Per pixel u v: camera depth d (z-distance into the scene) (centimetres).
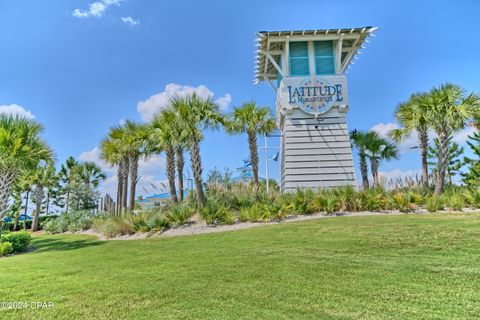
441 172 1481
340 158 1808
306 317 353
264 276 527
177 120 1527
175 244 981
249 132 1984
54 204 3688
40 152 1309
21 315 405
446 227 827
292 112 1870
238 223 1326
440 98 1487
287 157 1828
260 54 2125
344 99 1867
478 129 1923
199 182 1501
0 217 1223
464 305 368
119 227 1484
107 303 437
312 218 1287
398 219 1055
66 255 941
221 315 370
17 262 845
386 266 545
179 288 487
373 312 358
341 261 596
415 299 392
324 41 1966
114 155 2206
